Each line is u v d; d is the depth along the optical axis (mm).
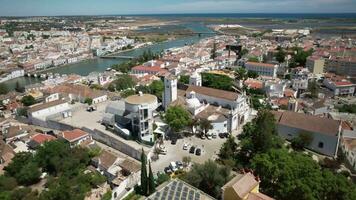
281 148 97000
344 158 104812
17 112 161375
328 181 71250
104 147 121188
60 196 82000
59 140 112375
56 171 100812
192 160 105312
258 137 99688
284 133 118875
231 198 65625
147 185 86375
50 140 112438
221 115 130125
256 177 75375
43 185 96062
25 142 122938
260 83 191875
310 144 112375
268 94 176250
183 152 111938
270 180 80562
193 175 83000
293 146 114062
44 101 175625
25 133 131250
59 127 138125
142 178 85500
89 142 119125
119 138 119938
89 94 177000
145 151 106625
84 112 154500
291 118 118875
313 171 75688
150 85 184125
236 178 71312
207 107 141375
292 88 190500
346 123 121688
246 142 103062
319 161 101188
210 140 121625
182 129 126062
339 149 111125
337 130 106250
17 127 136625
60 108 158375
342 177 74375
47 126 142625
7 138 125312
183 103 140625
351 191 69000
